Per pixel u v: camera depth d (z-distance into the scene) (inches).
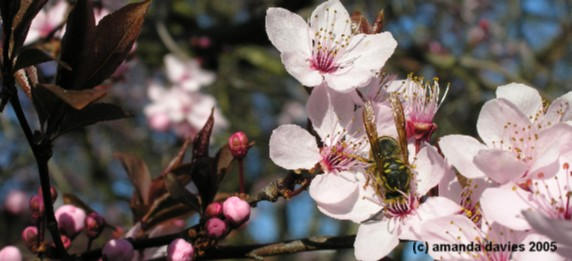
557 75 24.8
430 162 9.9
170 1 20.5
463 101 20.3
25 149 19.0
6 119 18.0
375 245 9.7
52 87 8.9
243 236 20.6
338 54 10.2
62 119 9.4
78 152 22.1
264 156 22.2
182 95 20.7
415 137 10.0
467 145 9.6
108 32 9.5
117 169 22.7
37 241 10.5
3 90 9.2
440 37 25.6
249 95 23.9
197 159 10.4
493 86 20.1
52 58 9.1
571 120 9.7
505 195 9.3
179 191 10.3
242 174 10.5
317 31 10.3
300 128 10.0
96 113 9.5
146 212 11.4
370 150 10.0
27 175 21.2
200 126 20.5
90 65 9.5
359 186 9.9
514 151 9.6
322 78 10.1
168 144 21.2
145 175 11.6
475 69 20.5
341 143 10.0
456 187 9.8
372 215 9.8
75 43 9.5
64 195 11.7
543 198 9.3
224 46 21.1
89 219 10.7
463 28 26.8
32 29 13.7
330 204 9.8
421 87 10.2
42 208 10.5
